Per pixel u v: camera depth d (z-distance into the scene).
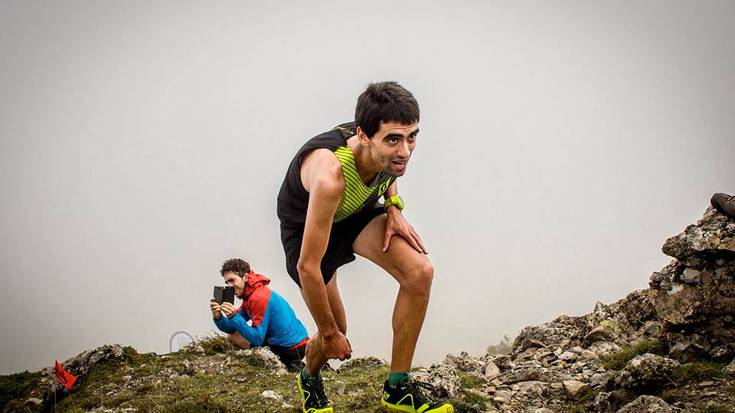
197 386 5.77
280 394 5.43
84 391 6.02
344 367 6.57
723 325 4.72
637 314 6.03
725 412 3.84
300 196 3.81
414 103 3.43
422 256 3.79
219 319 6.62
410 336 3.84
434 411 3.84
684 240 4.95
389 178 3.76
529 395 4.99
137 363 6.51
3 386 6.64
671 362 4.37
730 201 4.91
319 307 3.60
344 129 3.73
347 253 3.97
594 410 4.48
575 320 6.46
